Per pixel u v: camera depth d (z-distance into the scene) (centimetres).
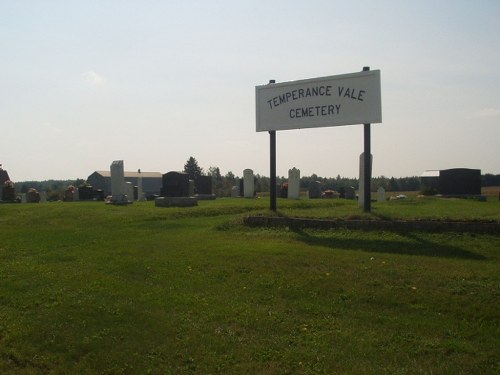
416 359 621
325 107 1720
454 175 3122
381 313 771
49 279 1002
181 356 658
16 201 3584
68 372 636
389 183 7606
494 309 754
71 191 3806
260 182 6231
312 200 2861
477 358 617
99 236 1537
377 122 1638
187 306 827
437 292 829
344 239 1316
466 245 1166
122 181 2744
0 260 1201
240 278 970
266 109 1828
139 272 1051
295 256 1100
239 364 630
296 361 629
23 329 752
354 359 628
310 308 798
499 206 2070
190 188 2975
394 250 1173
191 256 1162
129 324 759
